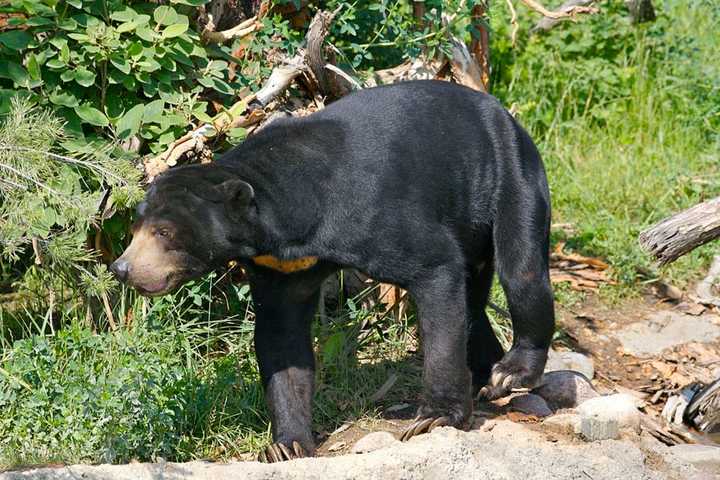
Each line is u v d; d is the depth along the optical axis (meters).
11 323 11.34
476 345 10.84
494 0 17.88
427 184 9.17
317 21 11.25
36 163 9.17
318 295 9.67
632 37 18.88
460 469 8.73
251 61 11.80
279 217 8.73
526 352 10.20
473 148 9.61
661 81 18.30
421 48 12.05
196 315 11.45
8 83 10.91
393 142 9.09
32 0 10.48
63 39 10.61
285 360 9.47
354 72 11.96
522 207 9.82
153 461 9.25
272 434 9.55
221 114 10.95
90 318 10.85
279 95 11.39
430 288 9.13
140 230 8.47
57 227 10.86
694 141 17.50
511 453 8.99
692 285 14.60
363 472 8.54
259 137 9.06
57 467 8.30
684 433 10.87
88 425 9.24
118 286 11.04
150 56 10.70
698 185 16.20
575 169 16.78
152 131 10.88
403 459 8.65
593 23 18.70
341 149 8.95
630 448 9.34
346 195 8.84
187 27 10.74
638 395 12.27
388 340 11.68
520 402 10.52
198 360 10.85
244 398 10.28
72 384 9.48
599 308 14.02
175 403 9.66
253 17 12.09
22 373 9.73
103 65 10.84
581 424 9.71
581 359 12.50
